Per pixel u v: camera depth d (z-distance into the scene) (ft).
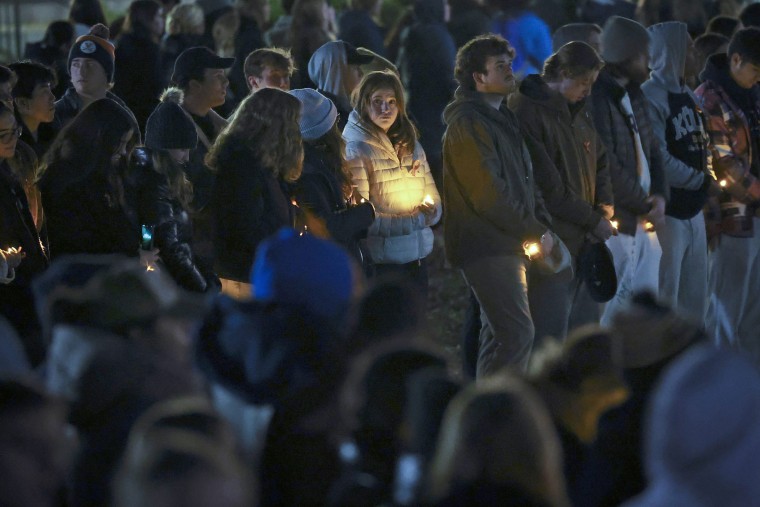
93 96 64.34
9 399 25.71
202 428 24.18
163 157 54.03
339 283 32.71
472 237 58.90
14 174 52.65
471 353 62.59
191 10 94.38
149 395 30.99
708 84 71.41
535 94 61.98
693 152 68.80
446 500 24.39
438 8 97.09
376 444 29.09
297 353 31.60
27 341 39.40
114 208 54.39
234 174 51.65
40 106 60.70
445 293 86.69
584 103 62.85
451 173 59.31
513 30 101.55
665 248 68.80
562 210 61.67
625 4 108.58
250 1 98.73
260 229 51.60
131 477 22.34
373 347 32.09
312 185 54.95
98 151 54.44
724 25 91.40
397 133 61.11
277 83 65.51
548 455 24.59
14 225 51.42
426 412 27.27
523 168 59.41
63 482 30.30
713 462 22.08
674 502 22.44
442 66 95.66
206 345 32.35
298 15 92.48
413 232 61.05
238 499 22.17
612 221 63.98
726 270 71.10
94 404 30.73
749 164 70.85
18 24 137.18
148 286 32.76
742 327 71.72
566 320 61.52
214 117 63.41
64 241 54.60
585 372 34.40
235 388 31.65
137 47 87.10
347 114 68.28
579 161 62.23
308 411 31.48
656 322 36.27
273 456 31.37
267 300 32.40
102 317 31.86
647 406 34.88
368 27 102.68
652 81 69.62
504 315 58.59
